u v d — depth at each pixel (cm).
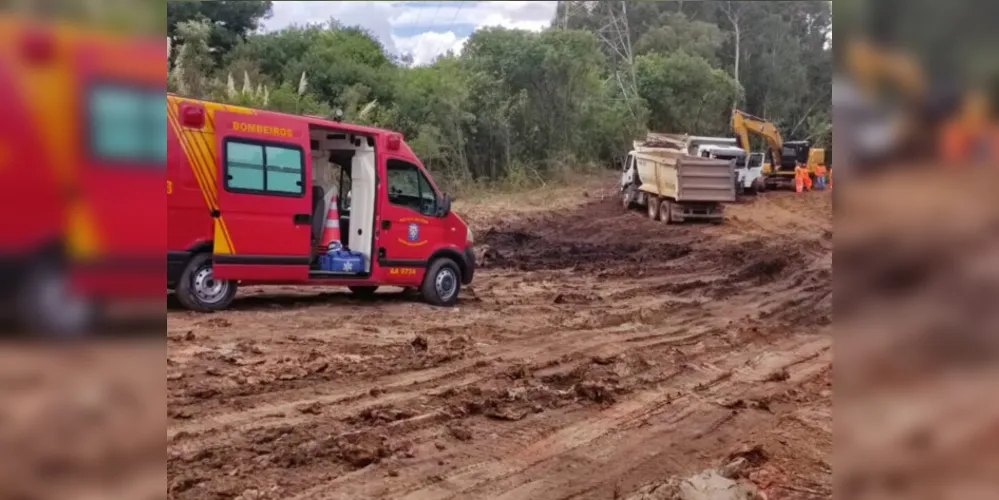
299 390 709
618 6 5188
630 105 4266
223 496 477
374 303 1229
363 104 3120
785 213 2872
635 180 2953
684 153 2666
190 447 550
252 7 3306
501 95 3612
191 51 2675
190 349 817
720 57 5247
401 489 512
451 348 909
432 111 3325
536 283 1538
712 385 818
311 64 3141
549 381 799
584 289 1465
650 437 645
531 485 532
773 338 1082
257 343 867
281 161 1050
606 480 547
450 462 565
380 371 794
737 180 3170
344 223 1214
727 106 4691
